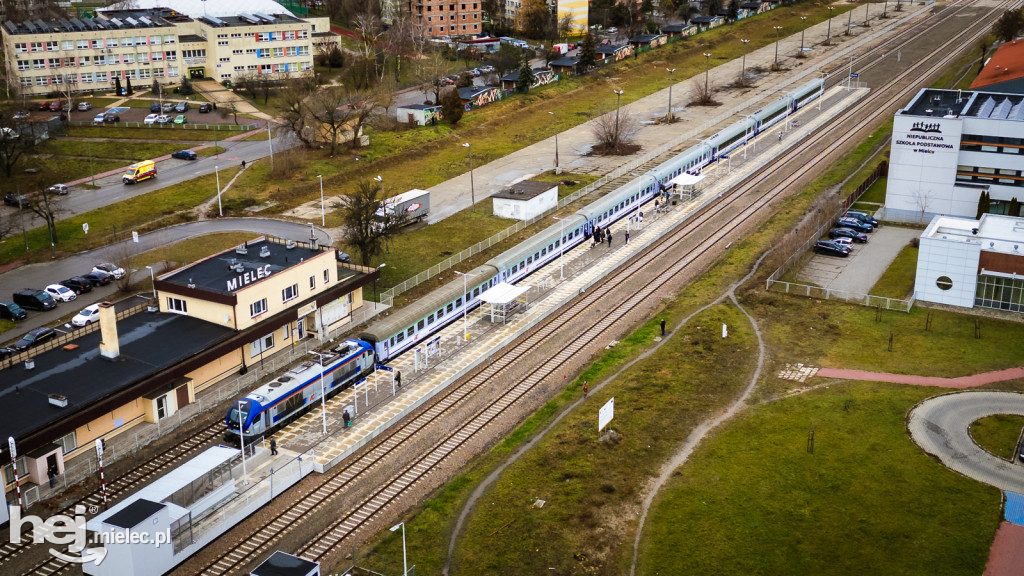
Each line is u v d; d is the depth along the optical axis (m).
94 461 82.88
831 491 78.81
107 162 171.50
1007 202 134.62
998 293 111.56
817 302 115.81
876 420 89.19
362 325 110.69
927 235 114.06
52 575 70.00
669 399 94.06
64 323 110.31
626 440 87.00
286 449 85.75
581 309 116.50
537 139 192.75
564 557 71.75
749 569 70.25
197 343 94.19
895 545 72.31
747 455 84.06
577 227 135.88
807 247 130.12
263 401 86.62
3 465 75.19
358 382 98.38
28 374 87.75
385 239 135.88
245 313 98.00
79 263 128.12
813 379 97.38
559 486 80.44
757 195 156.88
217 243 134.38
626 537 73.94
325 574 70.25
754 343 105.69
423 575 70.06
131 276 123.00
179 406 91.44
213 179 161.00
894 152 139.38
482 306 117.38
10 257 130.00
